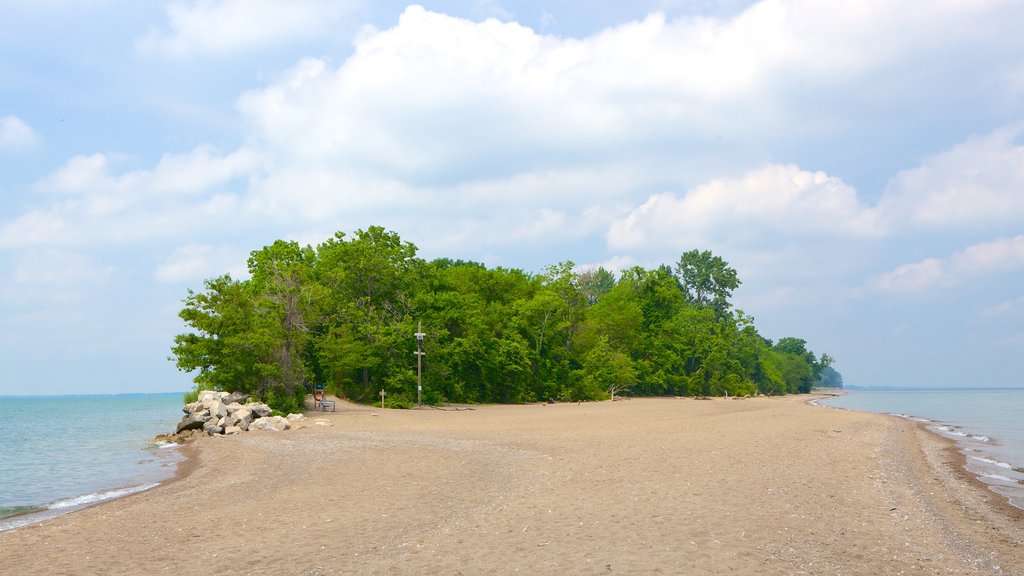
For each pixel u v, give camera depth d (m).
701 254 149.12
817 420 45.28
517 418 47.84
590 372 88.31
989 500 18.41
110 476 24.95
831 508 15.00
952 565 10.85
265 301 50.66
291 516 14.86
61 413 99.44
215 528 13.90
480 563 10.48
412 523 13.70
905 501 16.55
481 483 18.83
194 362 47.66
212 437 37.88
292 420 42.44
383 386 63.06
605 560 10.52
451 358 67.94
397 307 69.06
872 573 10.18
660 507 14.66
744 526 12.89
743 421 42.66
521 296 86.88
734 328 124.38
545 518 13.72
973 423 56.25
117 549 12.30
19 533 13.96
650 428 36.56
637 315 105.19
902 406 100.00
